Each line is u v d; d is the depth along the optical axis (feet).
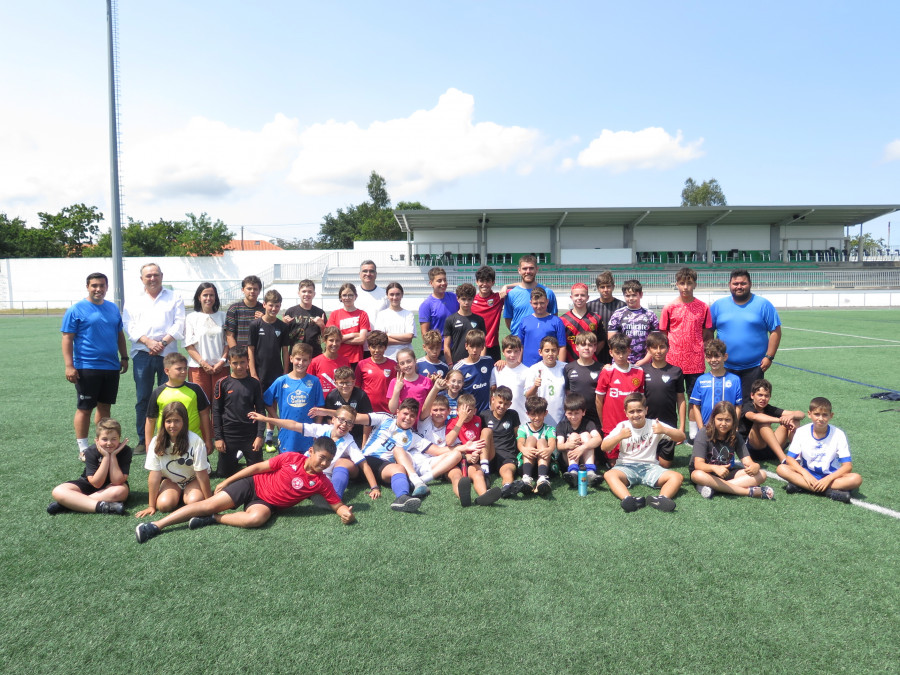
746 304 17.97
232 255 121.70
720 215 106.32
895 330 55.93
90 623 8.96
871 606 9.37
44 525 12.71
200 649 8.30
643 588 9.95
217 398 16.07
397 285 20.57
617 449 15.61
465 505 13.87
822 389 27.89
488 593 9.80
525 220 108.17
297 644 8.40
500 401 15.94
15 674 7.77
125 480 14.11
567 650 8.25
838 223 113.09
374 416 16.17
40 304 117.50
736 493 14.56
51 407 25.16
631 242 110.42
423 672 7.77
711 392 17.04
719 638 8.52
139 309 18.51
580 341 17.42
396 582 10.18
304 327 20.20
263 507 12.85
